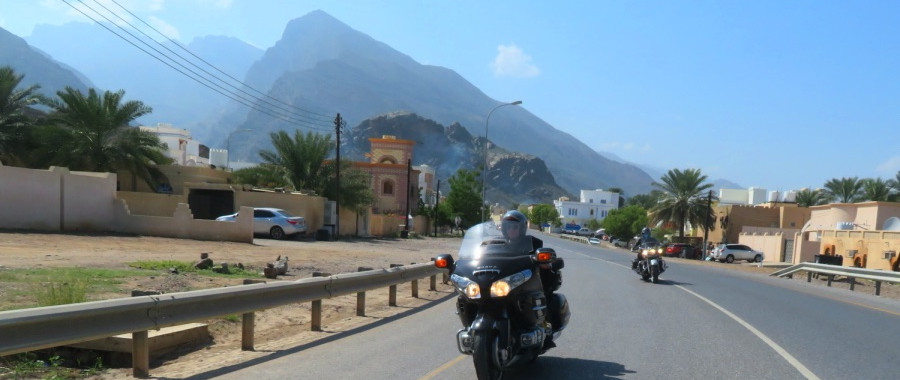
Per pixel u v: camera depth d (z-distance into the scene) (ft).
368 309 41.96
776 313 42.11
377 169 252.62
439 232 285.23
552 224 479.82
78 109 110.22
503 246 21.54
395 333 31.78
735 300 49.93
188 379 21.44
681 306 44.34
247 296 26.35
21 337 17.40
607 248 221.66
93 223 83.15
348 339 29.96
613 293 52.54
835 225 147.54
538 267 21.07
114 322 20.20
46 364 23.24
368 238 158.40
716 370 23.99
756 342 30.17
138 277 41.73
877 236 113.09
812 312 43.60
